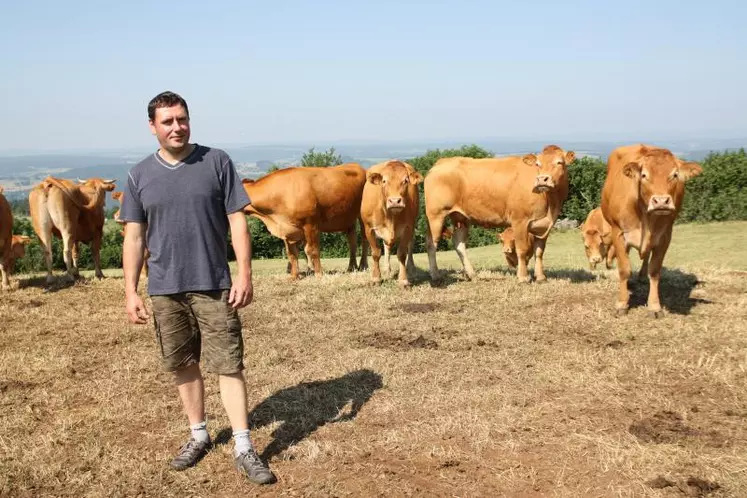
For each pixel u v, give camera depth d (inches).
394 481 166.7
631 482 161.9
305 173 489.1
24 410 225.5
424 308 362.3
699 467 167.6
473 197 437.4
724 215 909.8
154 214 167.0
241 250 169.9
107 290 463.8
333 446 187.8
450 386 236.8
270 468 177.2
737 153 971.9
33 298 435.8
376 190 419.2
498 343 289.1
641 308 343.6
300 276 503.8
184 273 167.3
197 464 181.0
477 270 534.3
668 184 291.1
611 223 338.0
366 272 502.0
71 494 167.3
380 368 257.1
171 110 163.6
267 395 232.5
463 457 178.5
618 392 222.8
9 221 469.4
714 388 224.1
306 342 302.2
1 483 171.8
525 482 164.4
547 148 405.4
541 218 417.7
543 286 412.2
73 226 503.8
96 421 213.5
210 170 169.2
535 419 202.5
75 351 301.4
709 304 346.3
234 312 171.9
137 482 171.8
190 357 177.3
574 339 292.4
